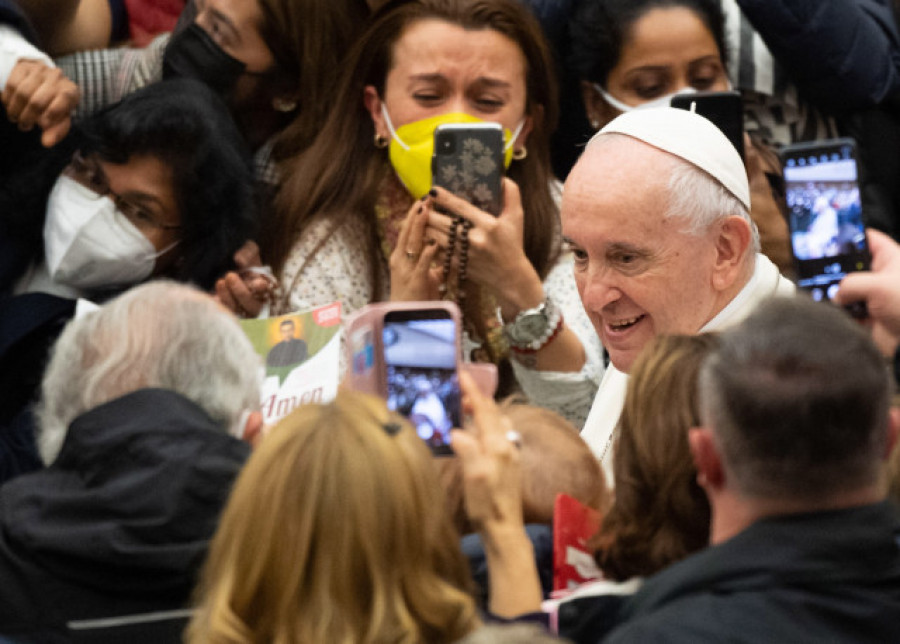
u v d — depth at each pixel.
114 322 10.73
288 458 8.31
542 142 17.92
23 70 17.23
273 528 8.21
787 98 19.94
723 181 13.40
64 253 16.77
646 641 7.73
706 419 8.27
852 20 19.23
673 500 9.29
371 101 17.58
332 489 8.19
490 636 7.12
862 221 13.03
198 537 9.88
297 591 8.16
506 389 16.95
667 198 13.20
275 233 17.58
